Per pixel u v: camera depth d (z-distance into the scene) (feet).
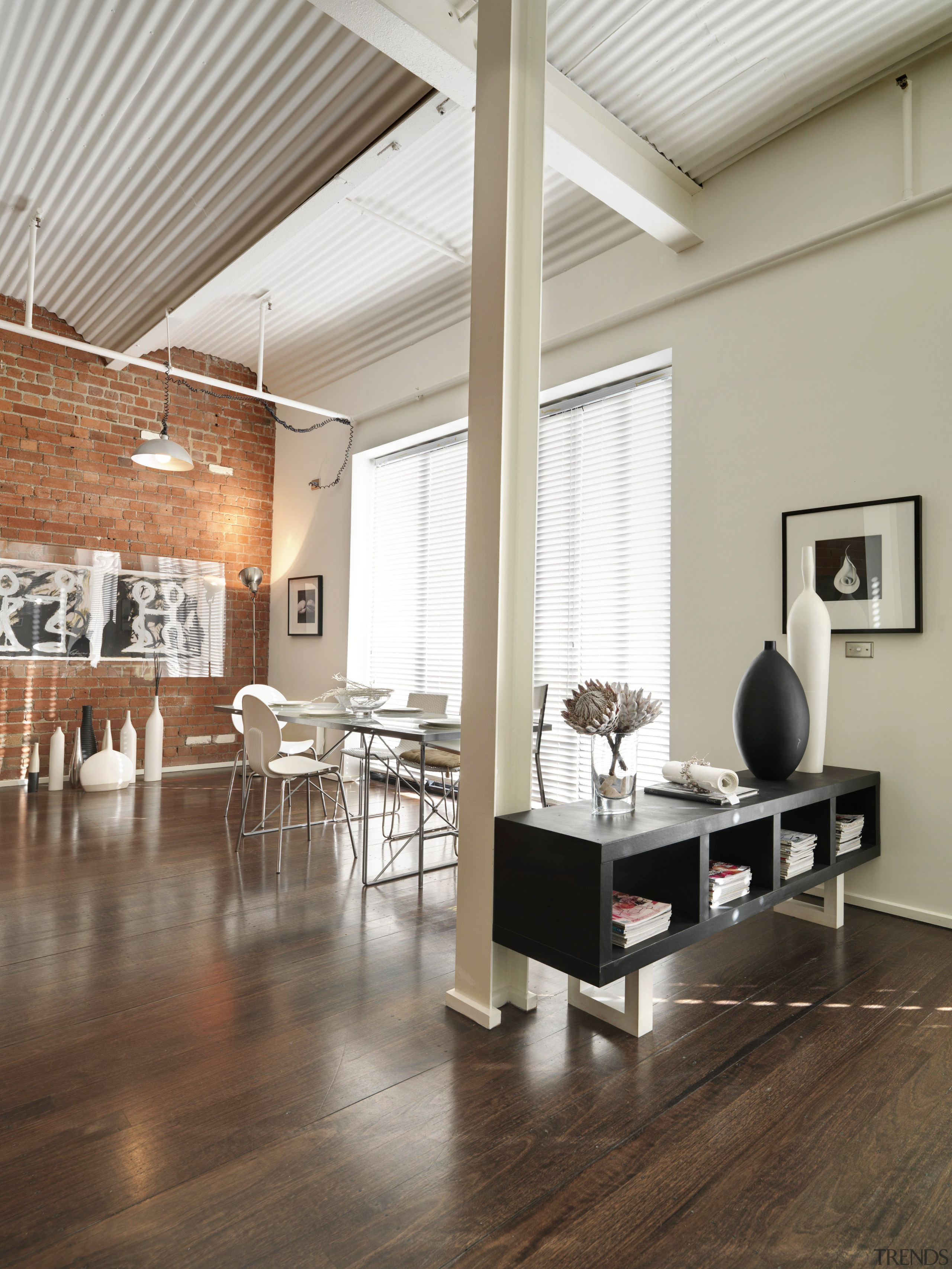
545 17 7.80
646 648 14.16
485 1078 6.05
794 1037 6.76
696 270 12.60
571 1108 5.64
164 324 17.94
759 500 11.65
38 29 10.59
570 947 6.33
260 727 12.64
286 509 23.38
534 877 6.68
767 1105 5.70
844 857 9.53
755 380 11.78
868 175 10.57
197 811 15.97
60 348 19.77
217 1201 4.62
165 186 13.74
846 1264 4.21
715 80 10.37
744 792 8.48
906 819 10.02
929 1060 6.39
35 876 11.30
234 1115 5.51
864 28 9.51
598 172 10.99
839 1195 4.75
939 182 9.88
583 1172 4.93
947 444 9.77
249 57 10.74
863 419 10.53
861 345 10.61
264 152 12.46
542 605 16.28
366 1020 7.01
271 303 18.65
